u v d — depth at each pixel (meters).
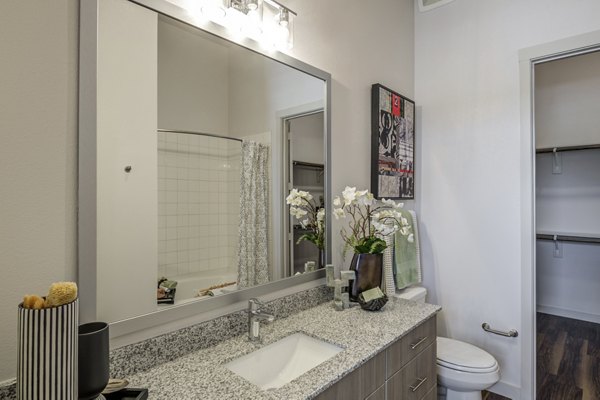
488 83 2.29
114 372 0.97
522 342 2.14
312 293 1.65
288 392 0.93
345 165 1.89
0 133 0.80
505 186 2.22
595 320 3.43
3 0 0.80
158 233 1.09
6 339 0.80
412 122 2.51
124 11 1.01
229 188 1.30
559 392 2.22
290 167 1.55
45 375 0.64
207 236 1.22
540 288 3.76
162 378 0.99
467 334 2.37
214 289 1.24
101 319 0.95
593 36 1.92
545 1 2.08
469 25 2.37
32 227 0.84
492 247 2.27
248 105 1.37
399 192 2.34
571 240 3.42
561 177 3.63
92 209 0.94
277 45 1.49
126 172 1.01
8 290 0.81
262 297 1.43
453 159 2.44
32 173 0.84
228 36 1.29
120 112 1.00
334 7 1.84
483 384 1.74
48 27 0.87
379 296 1.61
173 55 1.13
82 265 0.92
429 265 2.55
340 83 1.87
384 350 1.26
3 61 0.80
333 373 1.03
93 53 0.94
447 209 2.46
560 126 3.58
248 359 1.18
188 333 1.15
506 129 2.22
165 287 1.10
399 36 2.43
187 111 1.17
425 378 1.56
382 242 1.73
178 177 1.14
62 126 0.89
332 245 1.79
